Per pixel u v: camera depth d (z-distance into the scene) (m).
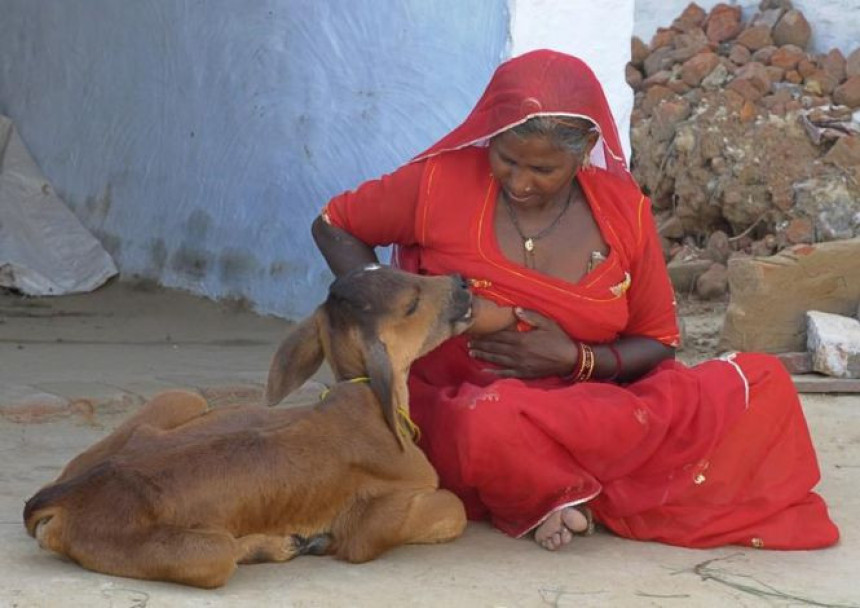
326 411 4.56
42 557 4.39
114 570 4.19
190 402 4.83
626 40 7.19
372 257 5.18
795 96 11.79
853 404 7.51
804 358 7.99
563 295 4.86
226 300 9.27
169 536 4.13
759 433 4.90
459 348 4.96
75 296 9.88
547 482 4.66
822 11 12.55
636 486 4.83
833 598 4.33
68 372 7.15
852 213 10.95
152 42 9.81
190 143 9.53
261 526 4.36
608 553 4.74
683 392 4.82
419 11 7.42
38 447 5.88
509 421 4.57
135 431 4.57
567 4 7.00
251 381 7.05
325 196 8.28
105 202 10.40
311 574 4.38
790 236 11.05
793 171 11.27
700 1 13.23
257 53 8.78
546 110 4.49
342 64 8.05
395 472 4.59
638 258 5.01
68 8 10.70
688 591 4.36
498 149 4.67
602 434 4.66
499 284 4.86
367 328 4.53
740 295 8.37
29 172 10.86
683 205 11.68
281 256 8.77
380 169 7.79
